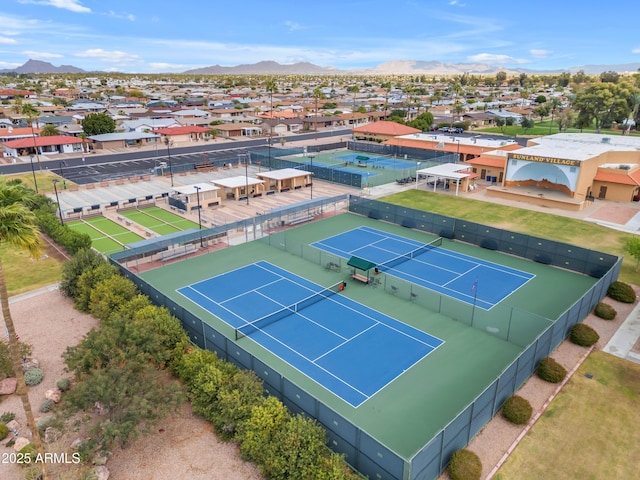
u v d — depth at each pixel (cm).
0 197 1775
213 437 2133
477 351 2802
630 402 2350
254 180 6544
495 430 2147
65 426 1977
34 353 2781
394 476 1700
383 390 2436
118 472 1930
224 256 4350
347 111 17412
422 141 9450
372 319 3180
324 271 3994
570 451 2025
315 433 1898
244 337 2953
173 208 5953
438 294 3269
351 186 7119
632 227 5091
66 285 3462
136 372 2184
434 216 4912
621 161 6581
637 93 11919
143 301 2978
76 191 6662
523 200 6212
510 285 3716
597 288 3275
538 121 15275
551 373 2492
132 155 9762
